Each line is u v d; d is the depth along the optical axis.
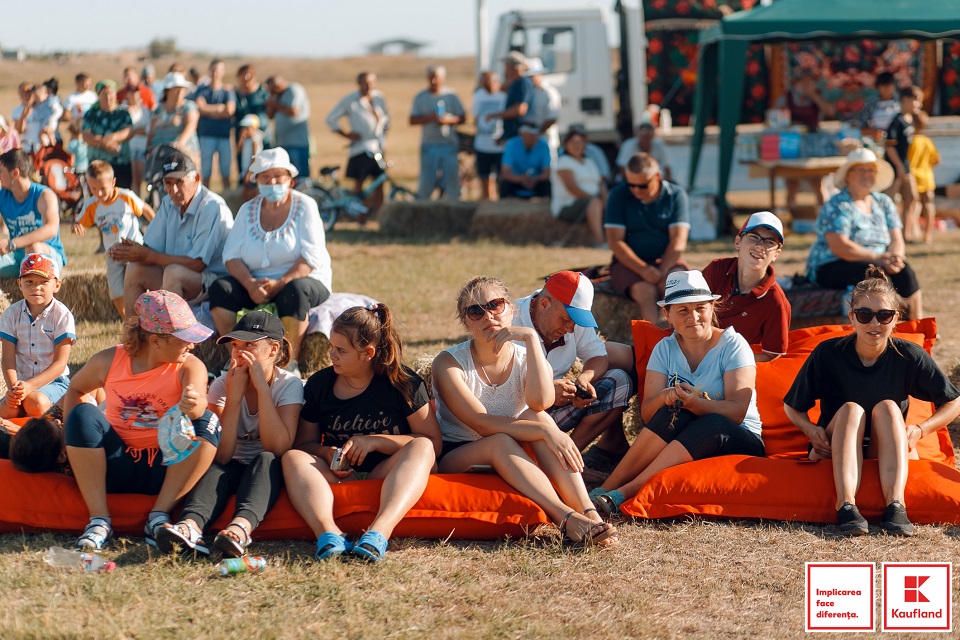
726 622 3.59
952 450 5.06
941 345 7.20
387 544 4.18
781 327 5.43
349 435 4.54
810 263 7.21
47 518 4.30
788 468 4.52
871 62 16.39
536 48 16.30
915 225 12.48
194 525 4.06
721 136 13.12
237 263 6.39
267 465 4.25
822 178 13.38
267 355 4.42
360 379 4.50
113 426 4.33
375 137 15.41
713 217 13.14
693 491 4.46
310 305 6.41
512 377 4.61
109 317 8.01
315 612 3.60
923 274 10.05
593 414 5.13
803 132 14.11
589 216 12.55
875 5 12.80
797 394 4.70
